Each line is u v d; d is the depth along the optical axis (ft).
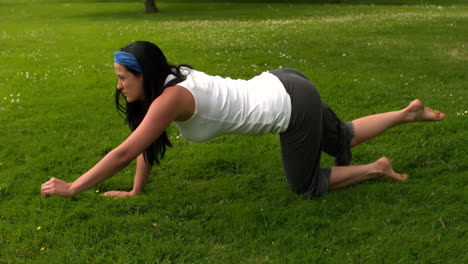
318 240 10.18
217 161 14.40
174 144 15.99
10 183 13.07
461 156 14.08
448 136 15.51
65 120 18.52
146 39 38.63
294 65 27.53
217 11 68.90
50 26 53.11
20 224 11.05
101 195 12.31
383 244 10.00
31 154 15.37
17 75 26.32
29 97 21.83
